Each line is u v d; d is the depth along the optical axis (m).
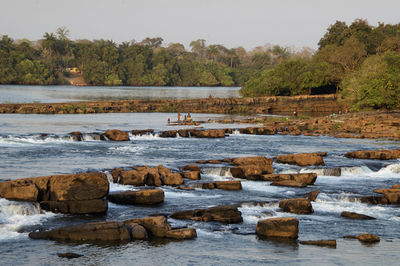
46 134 68.62
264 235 31.22
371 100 121.75
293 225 30.92
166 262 26.69
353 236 31.30
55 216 33.44
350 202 39.62
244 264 26.61
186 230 30.48
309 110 145.25
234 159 52.56
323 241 29.95
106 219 33.06
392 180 48.69
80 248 28.33
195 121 100.06
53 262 26.25
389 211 37.44
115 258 27.06
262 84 162.62
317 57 176.62
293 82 162.75
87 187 34.72
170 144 68.81
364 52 161.25
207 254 27.92
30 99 169.25
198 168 48.72
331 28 198.88
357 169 52.00
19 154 55.31
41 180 34.97
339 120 98.62
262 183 45.53
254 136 81.19
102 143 67.25
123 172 42.84
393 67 129.88
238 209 36.34
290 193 41.72
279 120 102.88
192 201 38.16
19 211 33.00
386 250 29.17
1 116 99.31
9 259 26.47
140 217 33.59
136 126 88.12
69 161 52.12
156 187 42.25
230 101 139.62
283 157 54.44
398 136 80.31
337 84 162.62
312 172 50.53
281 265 26.56
